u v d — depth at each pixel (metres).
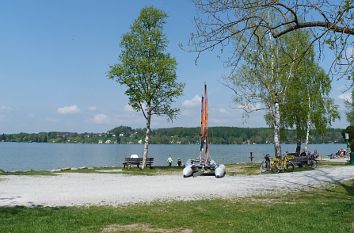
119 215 11.50
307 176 24.95
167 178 25.28
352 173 26.97
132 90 34.28
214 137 148.88
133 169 34.53
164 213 11.98
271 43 21.44
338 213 11.80
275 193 16.86
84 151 114.25
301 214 11.69
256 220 10.89
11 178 25.22
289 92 37.94
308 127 41.47
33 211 12.18
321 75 38.88
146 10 34.09
